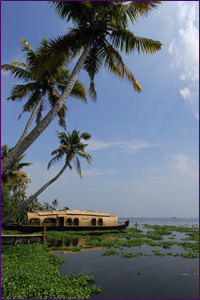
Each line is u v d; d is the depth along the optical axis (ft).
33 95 51.85
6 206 104.17
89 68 35.81
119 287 28.81
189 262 43.04
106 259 44.98
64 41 28.32
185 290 28.02
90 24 28.40
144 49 29.55
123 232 102.47
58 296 23.54
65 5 27.09
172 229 136.15
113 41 30.42
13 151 17.81
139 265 40.42
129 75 31.07
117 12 25.17
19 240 72.02
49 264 37.76
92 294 26.13
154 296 25.86
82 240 72.54
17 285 25.59
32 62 28.89
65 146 75.10
